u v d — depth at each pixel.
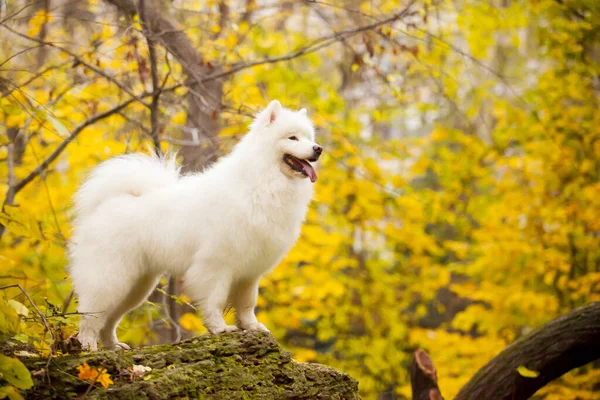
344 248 13.20
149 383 4.23
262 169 5.44
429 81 12.52
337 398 5.01
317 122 10.12
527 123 11.42
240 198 5.34
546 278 11.20
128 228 5.38
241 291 5.76
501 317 11.68
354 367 12.53
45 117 4.96
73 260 5.50
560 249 11.78
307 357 12.02
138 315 8.37
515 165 11.59
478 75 13.30
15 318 3.90
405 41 9.87
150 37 7.34
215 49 8.66
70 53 7.00
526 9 10.58
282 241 5.48
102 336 5.66
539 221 11.59
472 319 11.84
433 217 12.26
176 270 5.55
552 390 10.51
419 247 12.31
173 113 9.06
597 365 12.26
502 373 7.22
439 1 8.29
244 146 5.59
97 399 4.05
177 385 4.33
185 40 8.71
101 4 8.90
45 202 9.67
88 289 5.28
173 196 5.52
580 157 11.62
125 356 4.54
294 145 5.48
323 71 15.10
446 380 10.54
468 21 10.77
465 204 12.32
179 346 4.80
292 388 4.84
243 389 4.63
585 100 11.41
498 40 15.57
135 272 5.45
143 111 8.99
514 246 11.18
